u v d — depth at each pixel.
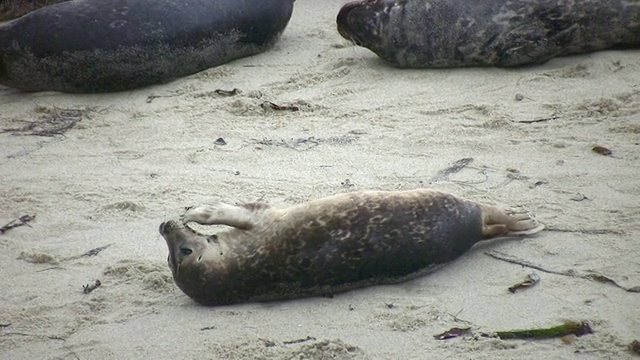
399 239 21.06
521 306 20.58
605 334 19.38
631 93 31.83
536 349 19.12
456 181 26.59
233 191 26.86
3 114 34.62
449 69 35.91
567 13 35.09
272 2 38.25
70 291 22.48
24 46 36.16
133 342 20.28
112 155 30.30
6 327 21.17
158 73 36.59
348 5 36.69
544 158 27.78
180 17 36.66
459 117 31.19
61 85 36.59
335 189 26.47
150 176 28.44
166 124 32.41
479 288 21.33
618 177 26.19
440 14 35.41
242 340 19.95
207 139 30.84
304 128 31.12
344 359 19.12
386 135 30.06
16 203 27.19
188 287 21.17
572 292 20.98
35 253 24.16
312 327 20.33
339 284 21.20
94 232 25.20
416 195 21.59
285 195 26.28
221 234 21.55
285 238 20.81
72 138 31.97
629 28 35.31
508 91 33.19
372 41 36.06
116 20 36.19
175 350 19.86
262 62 37.84
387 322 20.28
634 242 22.77
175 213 25.73
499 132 29.83
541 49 35.16
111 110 34.44
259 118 32.31
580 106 31.28
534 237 23.28
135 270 23.02
